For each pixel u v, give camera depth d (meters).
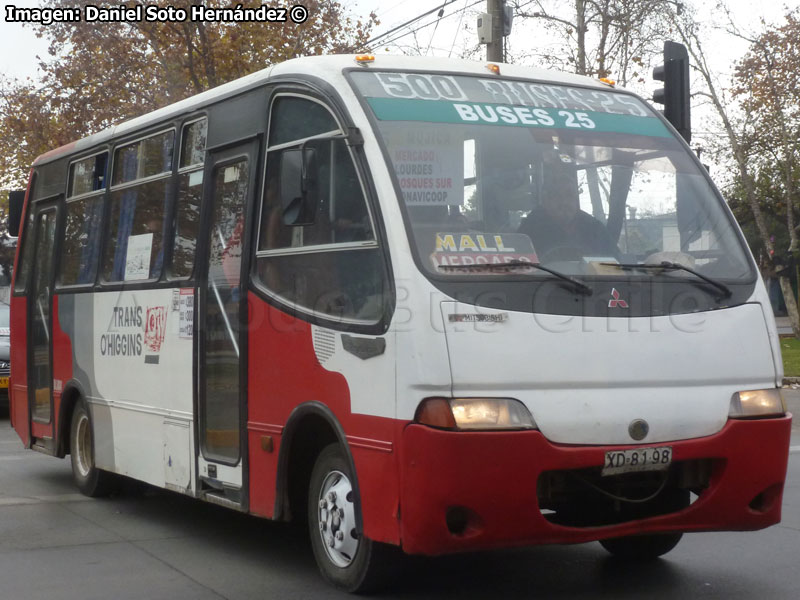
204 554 6.95
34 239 10.42
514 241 5.60
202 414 7.10
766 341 5.82
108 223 8.81
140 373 8.00
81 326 9.11
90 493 9.12
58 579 6.28
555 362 5.25
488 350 5.15
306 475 6.33
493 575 6.32
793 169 33.28
